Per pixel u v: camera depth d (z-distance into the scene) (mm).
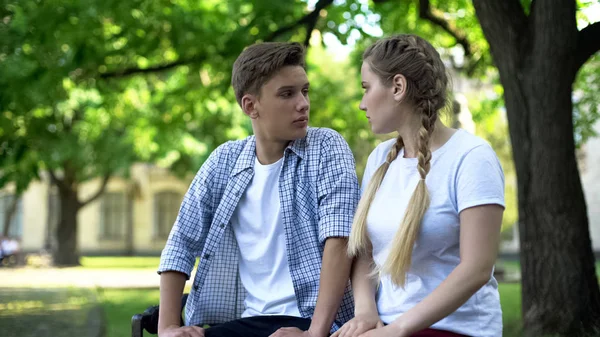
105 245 42094
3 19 10453
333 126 14422
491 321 2432
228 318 3012
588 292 6902
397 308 2492
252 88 2867
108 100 13852
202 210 3025
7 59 10477
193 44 10727
